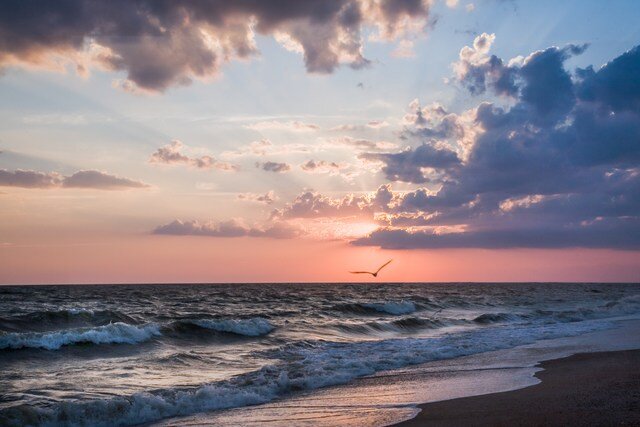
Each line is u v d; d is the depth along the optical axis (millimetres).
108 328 20391
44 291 85562
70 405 10008
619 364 14773
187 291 88812
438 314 40750
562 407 9250
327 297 67500
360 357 17609
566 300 63344
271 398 11945
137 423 9922
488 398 10617
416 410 9836
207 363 17125
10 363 16031
